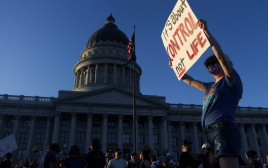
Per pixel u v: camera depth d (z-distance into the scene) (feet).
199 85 14.37
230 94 11.16
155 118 224.53
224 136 10.52
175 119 235.40
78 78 307.37
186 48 14.82
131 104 214.28
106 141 206.59
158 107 217.97
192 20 14.33
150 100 219.20
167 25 17.10
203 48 13.25
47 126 208.44
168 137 227.40
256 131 256.73
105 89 215.51
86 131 213.66
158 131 226.38
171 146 226.99
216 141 10.80
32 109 211.00
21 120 213.46
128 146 213.87
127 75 299.99
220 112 11.03
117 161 37.14
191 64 14.28
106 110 208.44
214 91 11.66
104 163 30.04
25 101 214.48
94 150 30.25
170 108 240.12
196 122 238.48
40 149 206.49
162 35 17.89
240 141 10.70
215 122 11.10
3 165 45.03
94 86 278.67
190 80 15.10
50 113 213.25
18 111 207.72
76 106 204.44
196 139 231.50
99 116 216.74
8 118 212.84
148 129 220.84
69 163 28.27
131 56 80.07
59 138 208.33
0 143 56.70
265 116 252.62
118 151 37.60
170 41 16.75
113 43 327.88
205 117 11.88
